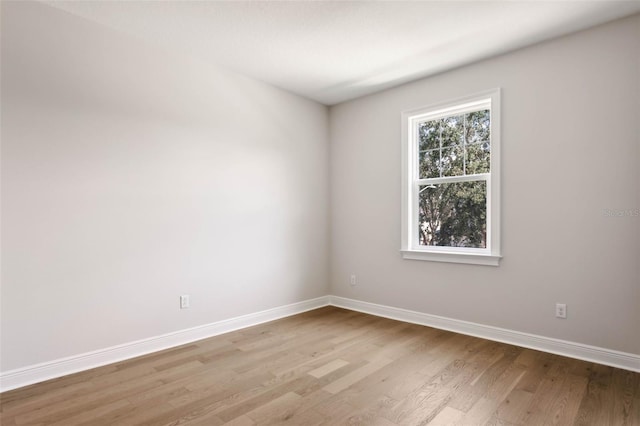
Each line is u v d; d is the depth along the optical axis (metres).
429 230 3.80
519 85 3.13
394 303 4.01
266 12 2.59
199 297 3.34
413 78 3.78
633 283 2.62
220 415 2.04
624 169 2.65
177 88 3.20
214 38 2.98
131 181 2.92
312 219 4.44
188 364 2.75
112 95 2.82
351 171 4.42
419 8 2.53
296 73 3.68
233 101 3.63
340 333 3.49
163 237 3.10
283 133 4.11
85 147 2.68
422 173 3.86
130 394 2.28
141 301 2.96
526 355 2.91
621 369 2.62
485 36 2.91
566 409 2.09
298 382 2.45
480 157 3.44
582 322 2.83
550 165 2.97
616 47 2.68
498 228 3.23
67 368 2.57
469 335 3.41
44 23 2.50
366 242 4.27
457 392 2.30
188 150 3.28
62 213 2.57
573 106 2.87
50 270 2.52
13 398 2.22
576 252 2.86
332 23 2.73
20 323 2.39
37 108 2.47
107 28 2.79
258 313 3.84
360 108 4.33
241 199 3.69
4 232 2.34
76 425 1.94
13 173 2.38
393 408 2.11
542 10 2.55
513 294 3.17
